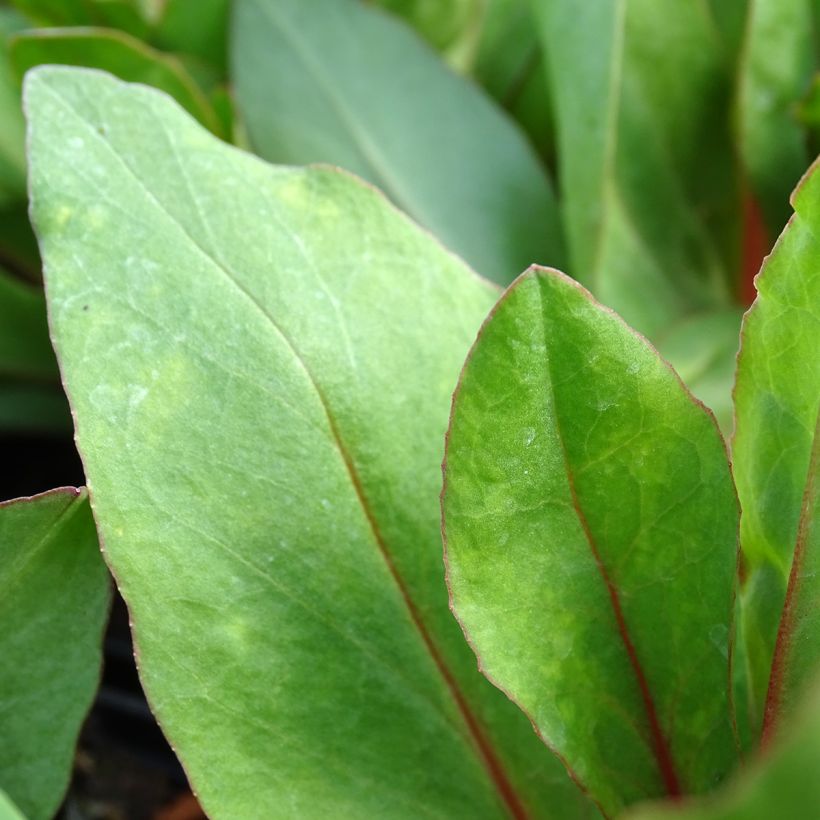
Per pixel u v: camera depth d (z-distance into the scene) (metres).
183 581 0.17
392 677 0.18
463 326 0.18
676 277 0.24
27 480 0.25
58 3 0.24
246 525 0.17
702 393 0.21
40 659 0.17
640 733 0.17
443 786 0.18
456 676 0.18
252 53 0.23
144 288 0.17
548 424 0.16
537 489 0.17
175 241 0.17
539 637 0.17
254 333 0.18
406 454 0.18
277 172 0.18
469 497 0.16
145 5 0.24
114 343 0.17
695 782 0.17
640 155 0.24
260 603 0.17
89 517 0.17
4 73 0.23
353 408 0.18
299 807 0.17
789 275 0.17
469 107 0.24
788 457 0.17
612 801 0.17
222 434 0.17
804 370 0.17
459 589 0.17
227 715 0.17
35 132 0.17
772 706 0.17
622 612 0.17
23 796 0.18
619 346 0.16
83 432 0.17
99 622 0.18
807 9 0.23
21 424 0.24
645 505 0.17
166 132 0.18
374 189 0.18
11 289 0.24
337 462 0.18
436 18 0.25
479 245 0.23
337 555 0.18
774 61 0.23
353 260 0.18
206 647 0.17
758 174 0.23
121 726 0.24
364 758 0.18
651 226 0.24
